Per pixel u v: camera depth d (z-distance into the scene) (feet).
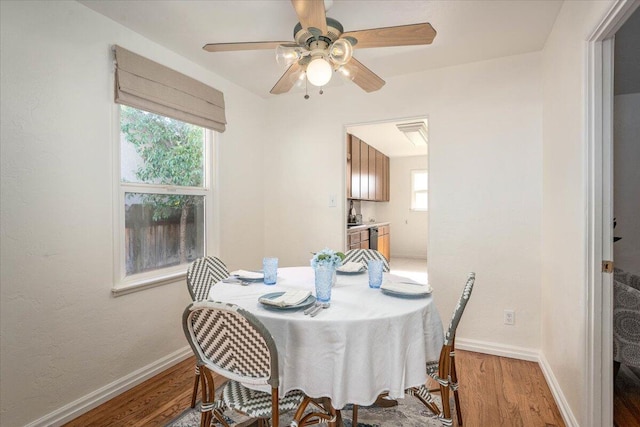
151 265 8.01
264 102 11.72
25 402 5.54
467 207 9.07
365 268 7.24
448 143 9.25
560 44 6.57
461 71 9.10
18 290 5.47
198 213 9.33
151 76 7.53
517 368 8.03
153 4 6.35
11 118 5.38
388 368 4.31
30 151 5.61
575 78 5.64
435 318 5.01
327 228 10.91
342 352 4.09
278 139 11.57
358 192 17.53
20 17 5.47
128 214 7.50
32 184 5.64
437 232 9.39
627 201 9.91
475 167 8.98
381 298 5.13
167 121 8.42
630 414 6.24
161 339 8.00
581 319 5.30
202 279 7.02
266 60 8.75
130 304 7.29
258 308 4.69
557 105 6.85
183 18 6.82
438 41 7.81
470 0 6.24
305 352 4.18
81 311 6.36
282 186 11.52
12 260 5.40
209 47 5.76
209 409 4.64
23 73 5.51
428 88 9.46
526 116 8.47
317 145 11.00
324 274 4.90
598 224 5.07
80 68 6.33
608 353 5.03
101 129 6.72
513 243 8.64
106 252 6.82
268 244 11.74
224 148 9.92
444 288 9.34
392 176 25.12
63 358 6.07
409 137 17.24
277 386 3.90
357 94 10.39
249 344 3.94
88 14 6.45
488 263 8.88
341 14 6.64
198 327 4.23
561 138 6.55
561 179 6.55
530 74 8.43
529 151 8.45
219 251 9.68
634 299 6.17
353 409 5.80
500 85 8.71
